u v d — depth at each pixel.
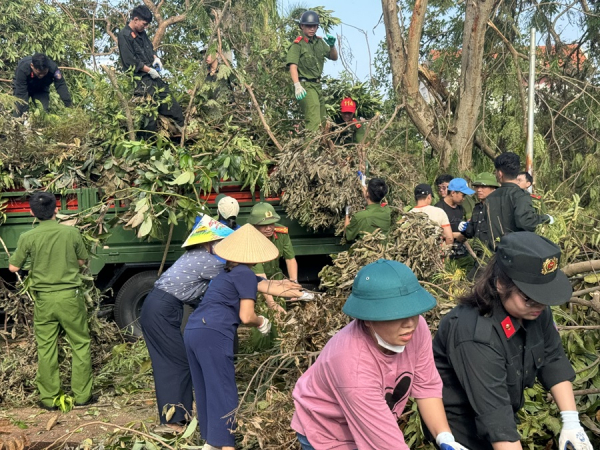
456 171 8.38
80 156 6.32
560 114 9.36
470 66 8.36
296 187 6.02
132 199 6.09
